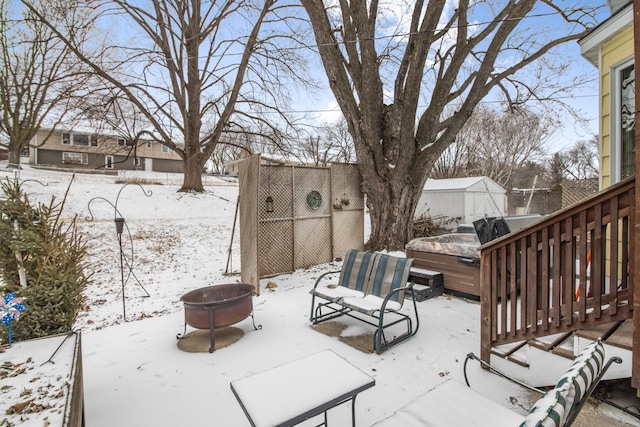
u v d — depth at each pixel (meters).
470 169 26.75
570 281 2.09
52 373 1.70
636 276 1.70
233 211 13.76
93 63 12.38
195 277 6.16
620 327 2.11
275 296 4.82
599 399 2.10
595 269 1.97
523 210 15.47
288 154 15.13
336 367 1.83
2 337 2.19
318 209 6.74
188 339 3.40
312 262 6.64
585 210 2.00
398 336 3.33
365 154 7.01
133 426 2.09
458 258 4.56
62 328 2.35
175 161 32.38
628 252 1.95
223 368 2.80
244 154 20.84
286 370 1.81
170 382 2.60
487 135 25.97
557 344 2.25
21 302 2.12
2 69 14.81
